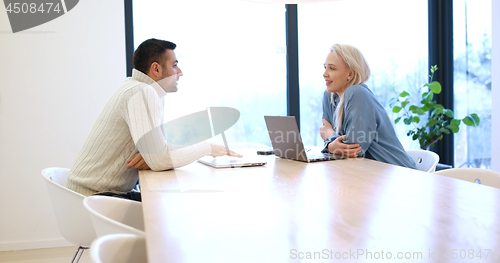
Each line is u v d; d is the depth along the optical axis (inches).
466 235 32.1
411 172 63.7
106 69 126.0
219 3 141.9
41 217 124.0
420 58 159.3
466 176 67.8
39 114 122.0
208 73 141.6
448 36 158.6
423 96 145.1
